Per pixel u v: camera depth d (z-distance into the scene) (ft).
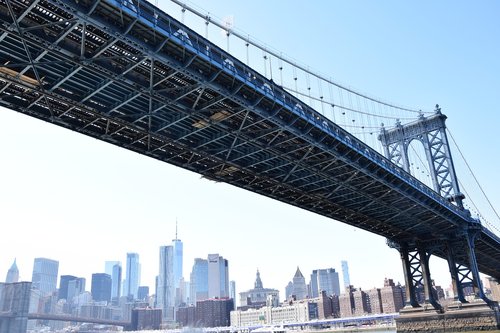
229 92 130.93
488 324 270.26
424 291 304.91
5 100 130.72
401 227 296.92
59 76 123.13
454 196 322.34
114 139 154.51
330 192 217.56
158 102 138.31
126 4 102.63
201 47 121.19
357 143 186.60
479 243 339.16
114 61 119.34
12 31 101.91
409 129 361.51
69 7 96.73
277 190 214.07
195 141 163.22
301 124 157.38
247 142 158.51
